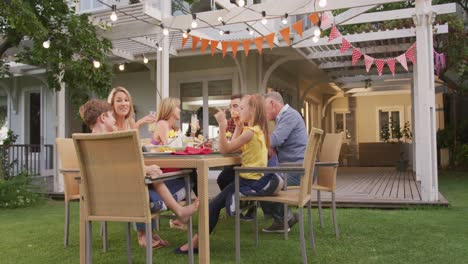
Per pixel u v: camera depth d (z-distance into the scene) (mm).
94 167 2309
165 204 2441
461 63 8992
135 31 6629
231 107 3678
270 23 7395
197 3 8016
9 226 4293
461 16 10016
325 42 7648
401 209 4922
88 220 2338
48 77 6496
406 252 2977
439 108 12781
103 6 7348
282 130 3686
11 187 5820
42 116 11742
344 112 16469
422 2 5137
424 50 5160
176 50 8438
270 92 3896
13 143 11188
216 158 2699
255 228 3283
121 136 2182
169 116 3869
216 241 3443
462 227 3811
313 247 3020
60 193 6598
